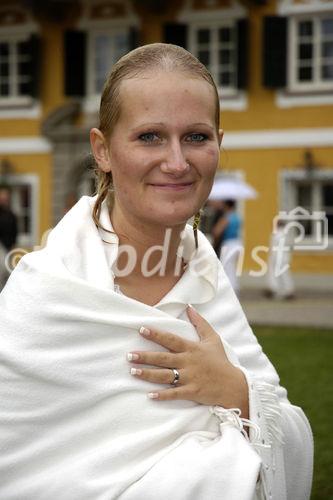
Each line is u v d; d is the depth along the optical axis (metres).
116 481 1.85
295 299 18.05
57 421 1.91
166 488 1.84
